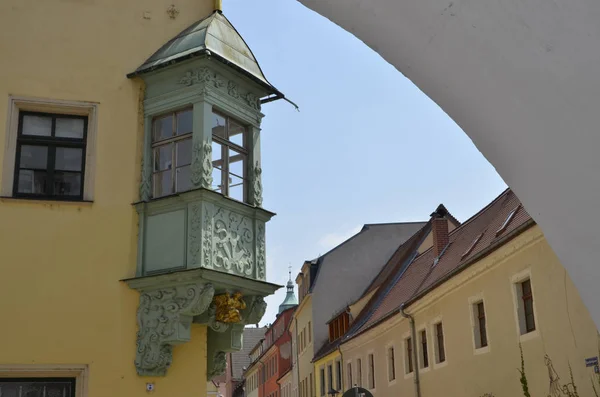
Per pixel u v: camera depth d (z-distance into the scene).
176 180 10.91
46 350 9.98
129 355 10.34
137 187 11.04
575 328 14.38
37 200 10.47
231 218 11.03
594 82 3.09
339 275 46.75
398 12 3.56
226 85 11.42
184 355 10.88
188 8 12.17
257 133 12.11
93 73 11.23
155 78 11.34
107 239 10.64
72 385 10.12
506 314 17.69
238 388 95.88
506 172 3.81
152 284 10.38
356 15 3.78
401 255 41.22
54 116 11.02
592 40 2.98
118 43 11.49
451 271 20.69
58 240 10.44
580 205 3.40
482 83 3.56
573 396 14.35
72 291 10.30
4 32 10.92
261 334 107.44
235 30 12.21
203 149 10.63
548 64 3.19
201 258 10.17
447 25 3.43
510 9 3.12
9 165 10.48
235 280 10.75
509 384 17.44
